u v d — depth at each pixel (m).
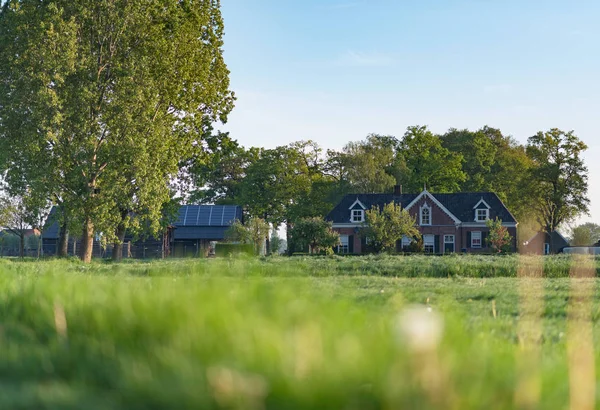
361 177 82.00
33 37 32.75
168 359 2.56
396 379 2.05
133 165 34.47
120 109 34.00
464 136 95.38
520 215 81.94
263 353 2.52
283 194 83.12
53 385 2.57
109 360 2.89
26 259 37.75
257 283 5.09
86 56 34.53
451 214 72.38
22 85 32.69
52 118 31.94
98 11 34.72
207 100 40.19
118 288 5.03
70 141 33.44
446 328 3.37
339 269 22.09
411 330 2.00
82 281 6.32
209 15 40.69
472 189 91.69
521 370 2.41
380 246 60.78
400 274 21.45
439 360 2.24
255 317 3.36
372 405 2.08
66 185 35.00
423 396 1.97
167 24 37.50
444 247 72.56
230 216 83.31
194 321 3.23
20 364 3.01
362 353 2.50
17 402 2.31
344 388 2.14
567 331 5.93
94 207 34.09
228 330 2.96
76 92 33.09
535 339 5.03
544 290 12.61
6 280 6.87
